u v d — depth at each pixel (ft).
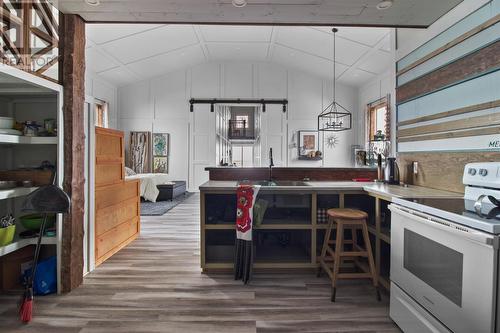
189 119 28.19
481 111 6.29
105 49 20.62
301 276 8.72
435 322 4.85
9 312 6.59
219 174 11.23
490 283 3.83
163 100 28.12
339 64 23.85
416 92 8.65
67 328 6.00
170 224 15.43
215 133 28.14
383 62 21.38
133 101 28.07
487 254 3.87
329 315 6.57
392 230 6.29
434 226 4.80
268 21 8.14
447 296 4.58
